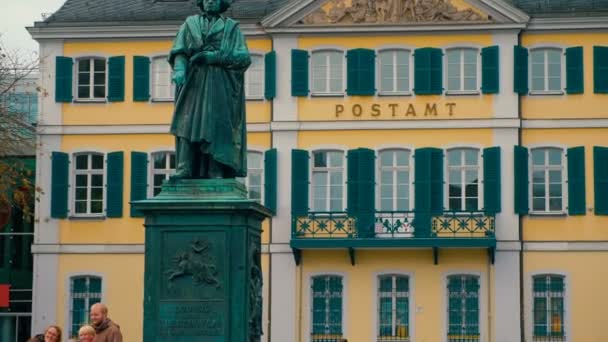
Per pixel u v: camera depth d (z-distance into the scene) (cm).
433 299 4825
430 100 4888
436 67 4888
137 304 4966
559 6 4881
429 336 4822
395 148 4884
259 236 1644
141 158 4988
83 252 4994
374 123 4894
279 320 4872
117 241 4984
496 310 4806
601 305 4794
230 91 1630
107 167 5003
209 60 1612
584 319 4797
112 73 5025
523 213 4822
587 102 4853
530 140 4866
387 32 4909
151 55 5028
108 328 1789
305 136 4919
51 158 5022
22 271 5356
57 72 5041
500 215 4825
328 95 4925
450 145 4866
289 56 4950
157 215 1558
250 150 4950
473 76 4900
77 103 5034
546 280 4825
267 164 4909
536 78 4891
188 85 1619
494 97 4866
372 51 4912
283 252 4875
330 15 4928
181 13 5016
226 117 1616
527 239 4828
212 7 1652
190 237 1555
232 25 1650
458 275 4831
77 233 5003
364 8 4906
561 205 4844
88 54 5041
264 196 4912
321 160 4919
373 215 4822
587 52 4878
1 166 4275
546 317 4812
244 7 5056
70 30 5022
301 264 4875
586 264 4803
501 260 4816
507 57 4878
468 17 4878
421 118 4884
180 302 1550
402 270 4838
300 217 4847
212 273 1549
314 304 4869
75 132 5028
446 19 4884
